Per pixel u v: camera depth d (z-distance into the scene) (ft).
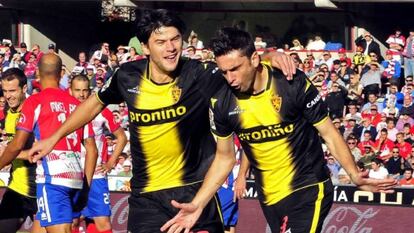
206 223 28.45
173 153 27.86
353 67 74.79
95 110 28.68
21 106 38.19
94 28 103.96
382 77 75.56
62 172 35.65
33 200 37.40
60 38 101.14
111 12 98.58
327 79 73.00
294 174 27.48
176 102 27.27
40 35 99.55
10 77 38.14
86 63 84.58
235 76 25.32
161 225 28.32
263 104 26.55
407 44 76.18
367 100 72.08
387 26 88.63
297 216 27.68
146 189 28.32
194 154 28.04
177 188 28.12
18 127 34.96
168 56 26.27
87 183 37.58
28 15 98.58
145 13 26.35
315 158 27.50
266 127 26.84
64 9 100.99
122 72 27.68
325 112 26.78
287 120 26.78
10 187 37.65
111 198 53.01
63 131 28.55
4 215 37.76
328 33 89.30
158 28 26.11
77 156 36.35
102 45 84.43
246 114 26.68
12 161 36.09
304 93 26.40
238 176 33.76
